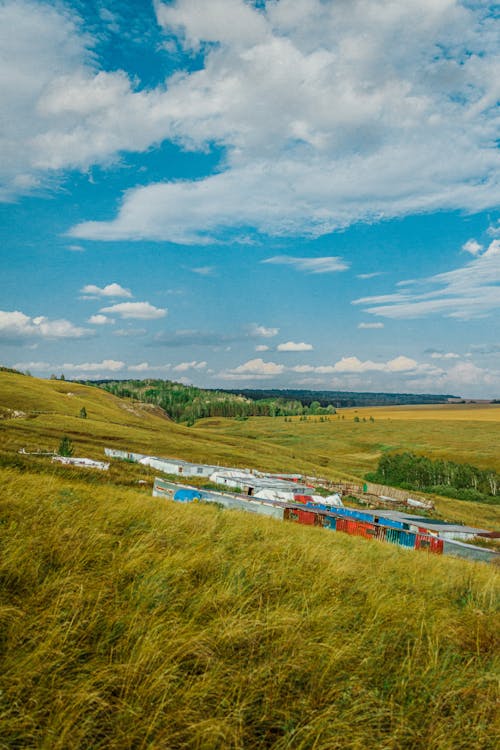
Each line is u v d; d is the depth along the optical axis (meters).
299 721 3.92
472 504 88.12
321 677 4.49
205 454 101.06
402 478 107.62
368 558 11.01
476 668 5.47
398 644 5.68
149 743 3.46
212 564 6.93
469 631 6.72
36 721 3.44
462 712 4.53
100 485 15.20
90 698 3.61
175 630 4.68
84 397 182.50
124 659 4.27
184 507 12.86
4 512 7.41
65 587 5.18
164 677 3.99
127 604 5.16
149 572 5.95
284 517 30.84
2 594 4.87
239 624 4.98
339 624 5.75
